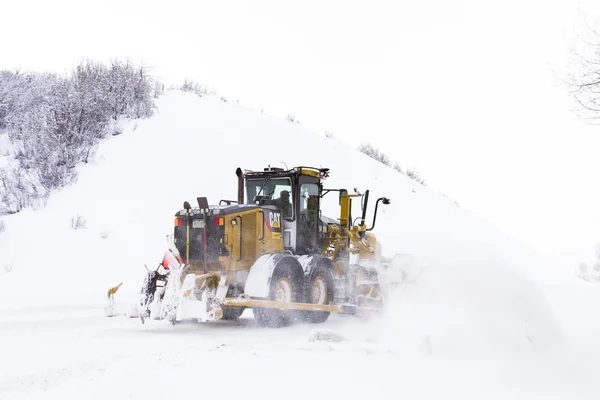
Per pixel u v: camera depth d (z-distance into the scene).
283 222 10.70
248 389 4.43
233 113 26.78
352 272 10.88
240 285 9.73
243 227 9.75
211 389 4.43
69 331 8.42
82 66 22.89
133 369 5.16
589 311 10.65
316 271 10.20
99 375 5.13
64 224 15.96
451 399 4.32
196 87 30.41
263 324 9.31
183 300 8.65
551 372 5.42
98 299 12.02
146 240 16.14
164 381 4.67
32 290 12.66
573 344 7.02
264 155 23.11
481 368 5.49
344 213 11.55
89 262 14.66
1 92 21.44
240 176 11.05
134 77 23.69
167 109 24.20
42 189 17.55
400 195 26.05
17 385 5.10
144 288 8.98
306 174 10.98
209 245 9.57
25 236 15.22
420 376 5.03
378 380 4.80
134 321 9.92
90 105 20.39
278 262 9.41
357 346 6.54
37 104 21.42
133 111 22.53
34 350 6.71
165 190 18.52
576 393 4.67
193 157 20.72
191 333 8.60
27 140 19.44
